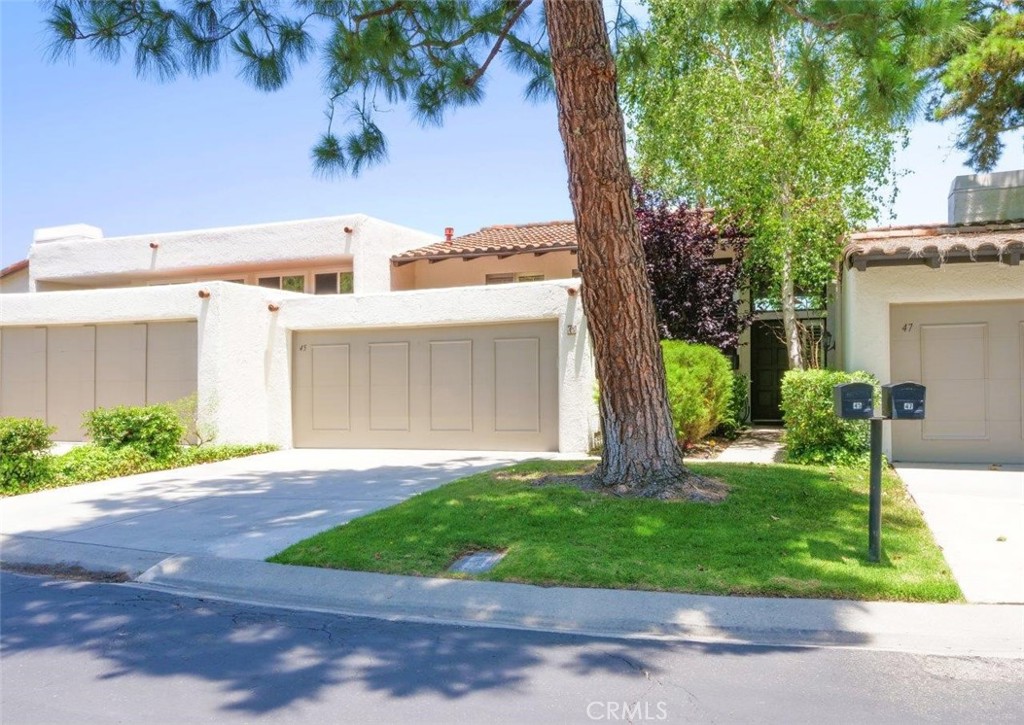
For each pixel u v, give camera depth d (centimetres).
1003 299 1136
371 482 1119
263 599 652
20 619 598
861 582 598
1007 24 1439
